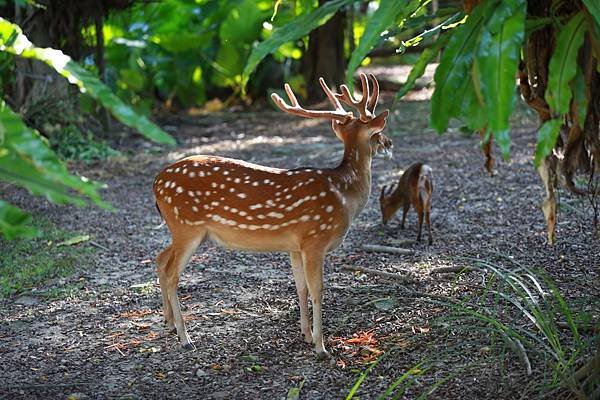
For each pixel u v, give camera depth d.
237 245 7.36
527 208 12.14
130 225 12.55
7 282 9.86
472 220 11.80
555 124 4.79
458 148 17.81
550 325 6.79
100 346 7.80
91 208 13.70
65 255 10.96
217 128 23.14
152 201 14.20
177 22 25.88
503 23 4.46
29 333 8.22
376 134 7.58
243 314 8.48
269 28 6.54
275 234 7.13
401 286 9.02
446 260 9.95
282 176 7.11
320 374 6.95
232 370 7.11
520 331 7.29
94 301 9.13
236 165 7.26
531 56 5.87
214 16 26.47
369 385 6.66
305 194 6.99
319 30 26.48
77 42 19.62
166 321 8.05
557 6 5.47
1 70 18.34
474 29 4.77
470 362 6.88
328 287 9.16
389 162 16.58
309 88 26.78
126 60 25.77
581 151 6.28
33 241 11.68
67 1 19.14
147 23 25.59
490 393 6.30
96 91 3.87
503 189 13.52
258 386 6.77
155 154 19.05
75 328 8.31
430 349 7.23
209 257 10.61
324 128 22.27
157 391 6.76
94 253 11.06
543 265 9.45
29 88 19.02
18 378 7.08
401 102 25.62
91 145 18.80
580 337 7.12
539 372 6.52
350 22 29.36
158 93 27.58
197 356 7.45
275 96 7.54
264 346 7.60
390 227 11.73
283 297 8.97
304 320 7.57
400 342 7.46
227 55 26.94
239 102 27.80
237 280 9.64
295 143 19.92
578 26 4.88
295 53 27.38
